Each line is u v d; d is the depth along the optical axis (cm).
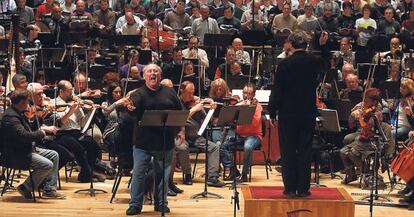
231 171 1176
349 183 1173
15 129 971
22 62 1388
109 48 1566
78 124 1135
